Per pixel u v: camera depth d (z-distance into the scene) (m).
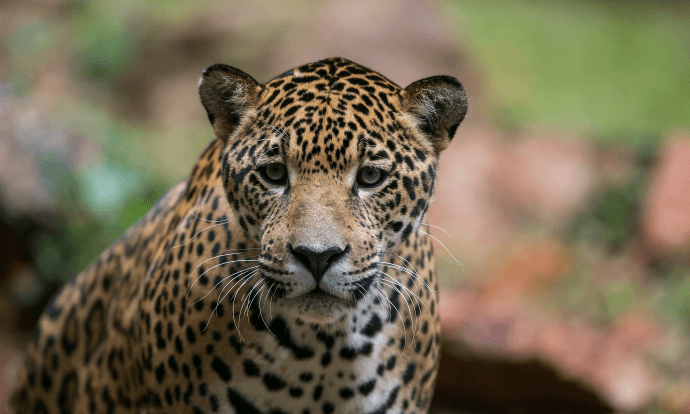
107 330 6.07
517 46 25.12
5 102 14.32
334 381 5.17
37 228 12.08
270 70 19.70
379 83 5.02
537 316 12.23
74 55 19.66
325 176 4.63
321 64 5.10
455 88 4.98
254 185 4.76
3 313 12.02
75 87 18.91
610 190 16.11
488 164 17.30
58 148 12.84
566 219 16.09
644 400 10.37
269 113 4.79
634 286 13.62
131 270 6.04
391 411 5.36
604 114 21.23
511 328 10.56
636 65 25.30
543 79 23.30
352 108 4.69
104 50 19.58
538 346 10.31
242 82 4.88
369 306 5.04
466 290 13.97
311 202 4.55
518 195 16.59
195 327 5.08
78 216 12.30
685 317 12.14
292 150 4.61
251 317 5.03
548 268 14.26
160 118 19.03
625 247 15.19
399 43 20.17
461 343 10.50
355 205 4.68
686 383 10.68
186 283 5.12
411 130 4.93
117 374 5.92
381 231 4.82
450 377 10.74
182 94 19.38
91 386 6.18
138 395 5.66
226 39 20.00
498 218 16.30
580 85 23.28
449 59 20.66
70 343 6.42
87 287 6.46
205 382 5.17
